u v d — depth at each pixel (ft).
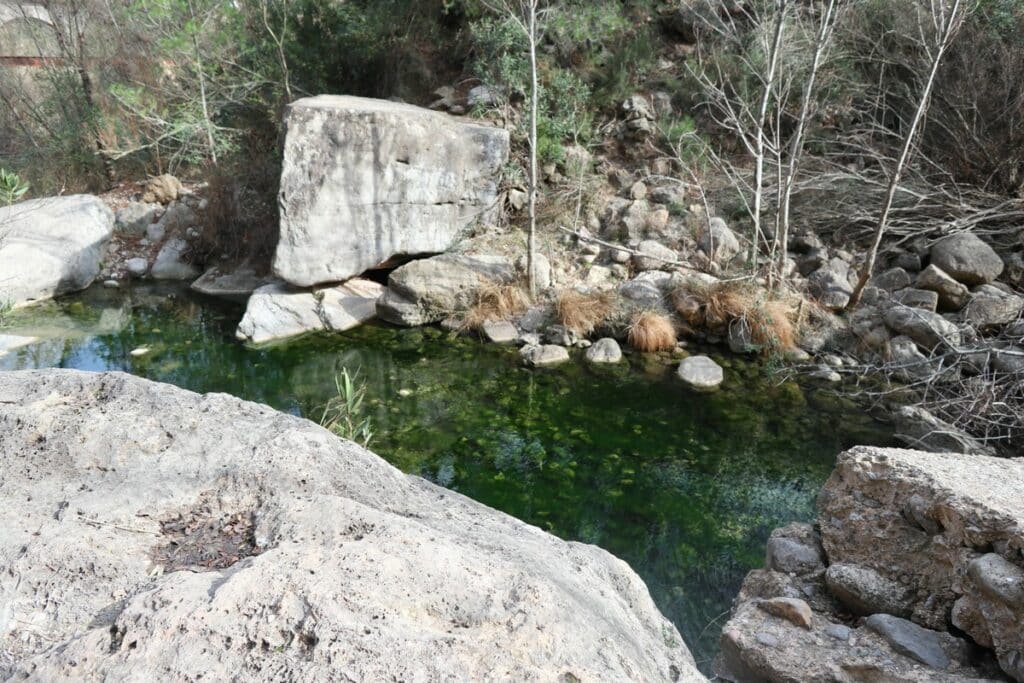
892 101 28.55
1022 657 8.01
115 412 7.72
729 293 22.68
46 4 34.30
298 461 7.10
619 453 17.39
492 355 22.44
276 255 23.41
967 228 23.54
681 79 31.19
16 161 35.58
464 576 5.52
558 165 28.66
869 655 8.93
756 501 15.61
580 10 29.89
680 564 13.58
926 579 9.59
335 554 5.45
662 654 6.33
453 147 25.35
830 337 22.16
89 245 28.25
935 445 17.31
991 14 25.41
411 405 19.48
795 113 28.73
